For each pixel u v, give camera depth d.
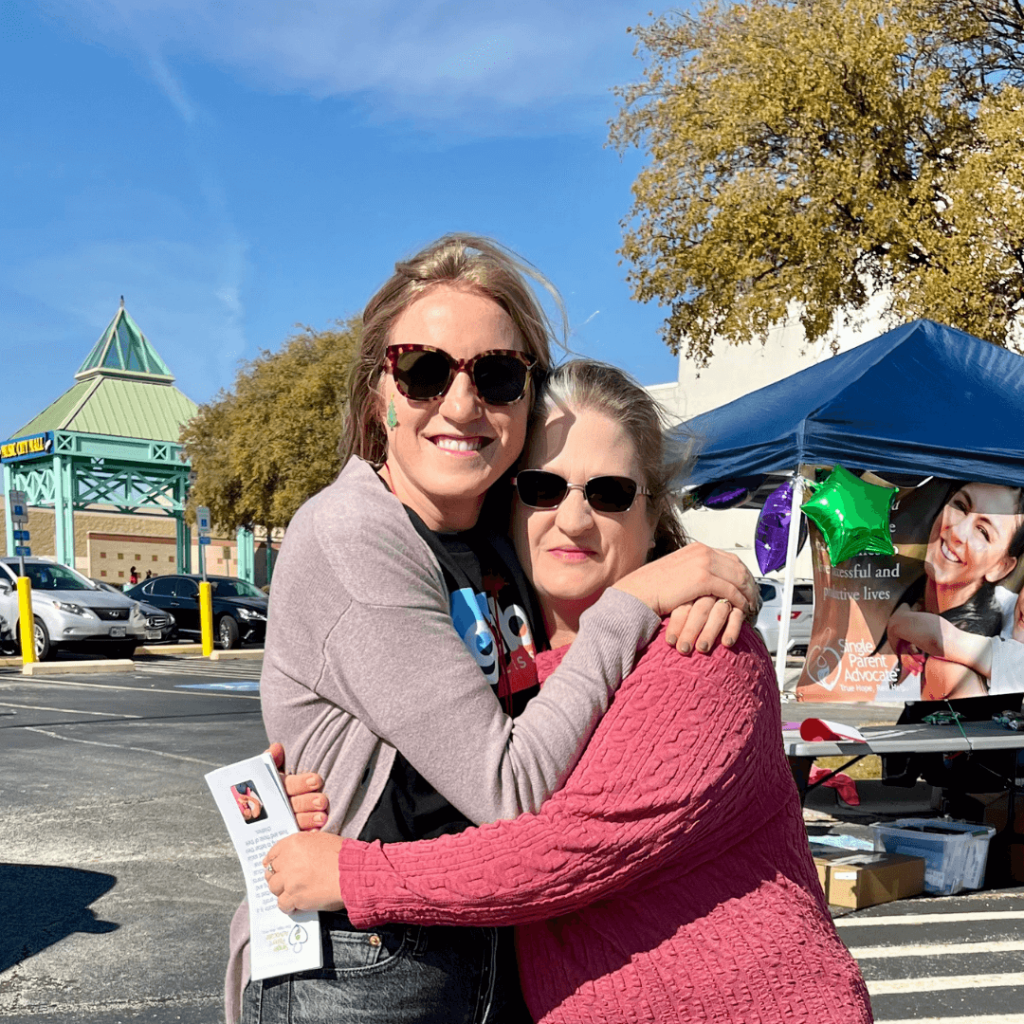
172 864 5.30
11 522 16.06
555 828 1.19
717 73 16.30
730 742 1.23
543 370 1.49
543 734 1.21
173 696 12.43
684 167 16.19
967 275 13.65
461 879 1.20
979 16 15.68
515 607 1.46
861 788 7.76
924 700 6.28
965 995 3.79
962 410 6.19
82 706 11.41
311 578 1.29
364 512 1.30
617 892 1.26
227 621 20.27
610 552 1.45
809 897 1.32
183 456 34.88
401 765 1.29
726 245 15.44
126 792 6.94
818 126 14.93
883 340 6.88
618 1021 1.23
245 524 31.17
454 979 1.31
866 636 6.39
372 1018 1.28
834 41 14.72
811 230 14.77
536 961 1.30
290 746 1.33
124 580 46.91
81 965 3.96
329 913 1.31
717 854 1.28
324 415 27.56
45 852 5.52
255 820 1.31
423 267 1.43
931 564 6.33
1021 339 15.74
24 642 15.95
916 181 15.00
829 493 5.90
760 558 7.01
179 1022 3.45
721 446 6.48
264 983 1.33
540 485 1.43
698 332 16.66
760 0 16.28
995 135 13.76
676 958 1.23
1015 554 6.22
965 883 5.27
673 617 1.27
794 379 7.26
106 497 40.50
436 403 1.37
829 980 1.25
